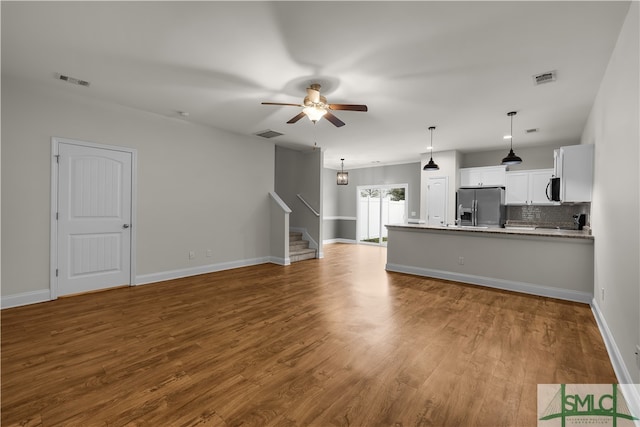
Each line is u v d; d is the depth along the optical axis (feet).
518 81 10.62
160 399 5.97
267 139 19.93
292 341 8.54
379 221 30.68
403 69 9.84
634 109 6.31
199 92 11.95
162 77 10.63
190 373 6.90
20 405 5.74
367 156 25.63
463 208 21.54
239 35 8.07
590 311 11.14
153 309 11.12
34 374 6.80
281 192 25.25
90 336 8.79
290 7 6.94
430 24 7.50
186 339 8.65
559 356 7.75
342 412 5.63
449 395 6.14
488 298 12.67
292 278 16.10
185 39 8.30
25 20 7.47
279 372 6.96
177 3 6.83
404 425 5.32
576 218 18.01
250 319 10.19
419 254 16.97
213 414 5.56
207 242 17.17
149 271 14.87
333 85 11.07
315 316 10.49
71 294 12.57
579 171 12.56
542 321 10.12
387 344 8.38
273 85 11.19
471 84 10.90
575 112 13.74
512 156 14.97
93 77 10.68
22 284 11.37
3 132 10.84
